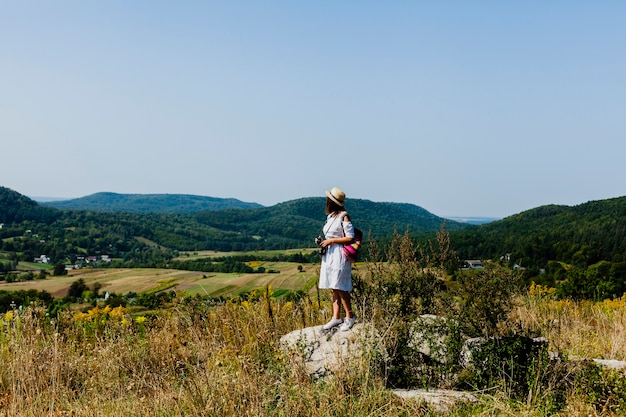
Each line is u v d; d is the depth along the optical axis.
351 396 4.75
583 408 4.64
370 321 6.20
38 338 7.00
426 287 6.68
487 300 6.04
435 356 5.95
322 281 6.32
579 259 46.16
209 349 6.23
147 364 6.44
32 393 5.33
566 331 8.25
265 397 4.59
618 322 9.05
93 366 6.34
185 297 8.17
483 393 5.16
